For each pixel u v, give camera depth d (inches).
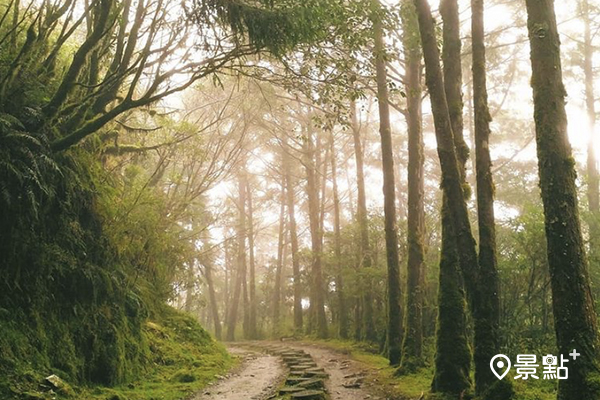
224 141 739.4
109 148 499.8
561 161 248.1
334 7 339.3
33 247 331.6
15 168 310.7
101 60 446.3
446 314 343.6
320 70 379.9
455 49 376.8
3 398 256.7
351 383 410.3
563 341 233.0
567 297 235.0
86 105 385.7
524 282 439.2
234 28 323.0
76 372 331.6
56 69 419.5
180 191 661.9
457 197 321.7
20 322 307.9
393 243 546.6
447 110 335.3
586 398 219.0
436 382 336.2
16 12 349.7
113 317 406.3
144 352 446.3
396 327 523.5
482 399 284.5
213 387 416.2
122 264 474.3
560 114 253.8
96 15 386.3
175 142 539.8
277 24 313.4
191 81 353.4
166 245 552.4
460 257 313.1
